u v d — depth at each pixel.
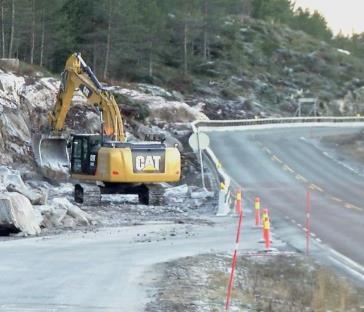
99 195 58.59
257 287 28.02
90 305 22.34
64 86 64.94
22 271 28.73
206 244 38.31
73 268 29.58
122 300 23.17
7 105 75.12
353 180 75.50
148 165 56.41
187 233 42.44
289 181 73.06
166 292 24.69
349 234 43.31
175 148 58.00
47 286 25.50
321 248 38.44
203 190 66.00
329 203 58.84
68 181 69.19
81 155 58.44
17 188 48.31
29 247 36.06
